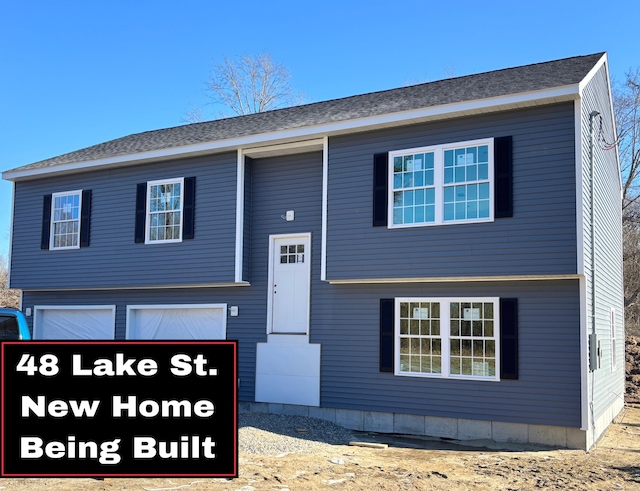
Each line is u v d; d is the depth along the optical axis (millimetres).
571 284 11898
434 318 13148
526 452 11539
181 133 18672
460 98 12828
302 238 15203
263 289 15391
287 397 14711
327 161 14156
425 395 13039
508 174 12227
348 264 13648
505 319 12375
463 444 12406
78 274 17328
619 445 12328
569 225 11656
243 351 15461
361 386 13805
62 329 18188
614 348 16016
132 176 16828
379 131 13641
